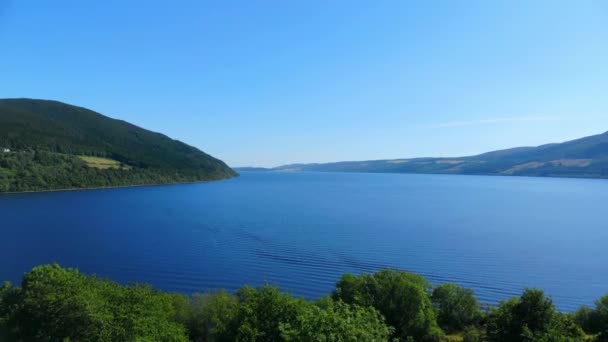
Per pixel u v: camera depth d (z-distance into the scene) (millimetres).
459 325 50250
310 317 25422
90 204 193375
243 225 137625
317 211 179500
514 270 83125
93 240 109250
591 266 86312
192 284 73750
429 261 89875
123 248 100250
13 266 82125
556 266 86312
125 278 76500
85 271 79875
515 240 114000
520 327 32875
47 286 35438
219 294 46438
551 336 27859
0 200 199875
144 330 30031
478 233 124938
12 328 34875
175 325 33719
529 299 34156
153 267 84000
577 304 65750
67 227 129000
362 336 23594
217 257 92562
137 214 162625
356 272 81625
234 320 32469
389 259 91562
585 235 123000
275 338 29438
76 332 31250
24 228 125062
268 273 80750
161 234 119750
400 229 130875
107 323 30047
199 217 156375
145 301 34656
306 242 109125
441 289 53344
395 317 45219
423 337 45156
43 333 32594
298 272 81562
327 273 80938
